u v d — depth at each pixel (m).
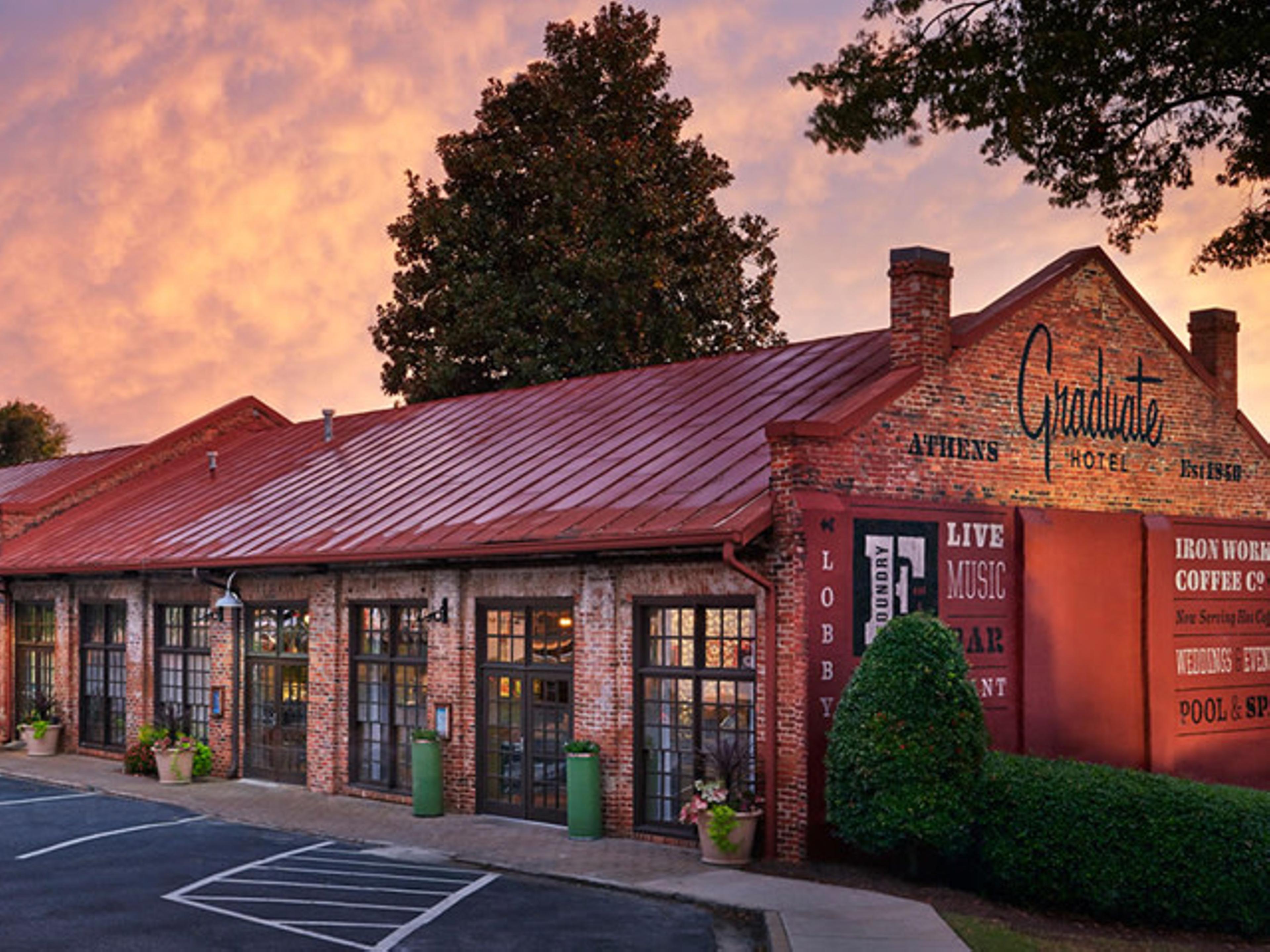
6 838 18.08
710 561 16.94
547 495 20.19
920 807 14.02
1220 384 22.89
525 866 15.78
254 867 15.89
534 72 41.59
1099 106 20.58
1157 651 20.61
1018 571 18.80
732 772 16.03
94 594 29.12
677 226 40.19
